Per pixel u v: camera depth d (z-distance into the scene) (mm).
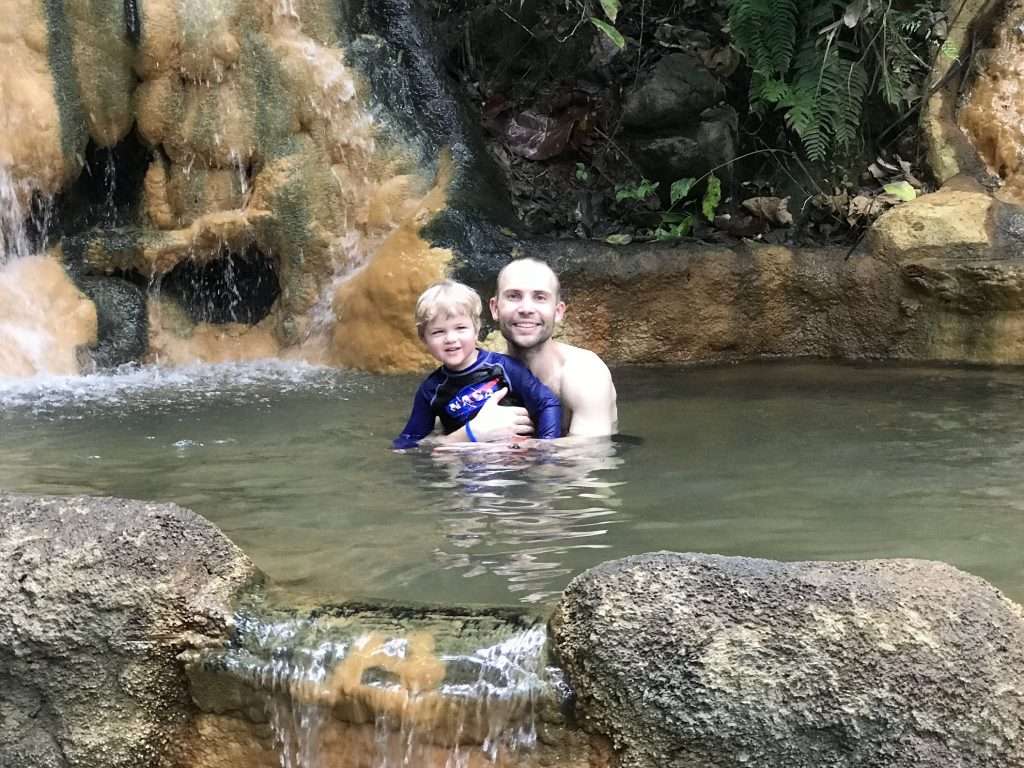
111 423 3723
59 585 2244
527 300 3475
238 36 4914
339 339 4793
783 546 2533
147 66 4836
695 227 5273
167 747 2260
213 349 4969
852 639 1966
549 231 5316
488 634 2172
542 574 2416
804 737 1955
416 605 2250
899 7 5320
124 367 4746
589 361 3516
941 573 2102
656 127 5387
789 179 5344
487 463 3174
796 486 2932
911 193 5047
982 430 3471
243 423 3717
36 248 4879
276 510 2832
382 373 4605
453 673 2133
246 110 4945
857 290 4703
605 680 2049
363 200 5004
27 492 2994
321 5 5066
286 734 2199
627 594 2076
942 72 5176
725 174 5328
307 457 3287
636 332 4695
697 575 2084
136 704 2248
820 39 5230
